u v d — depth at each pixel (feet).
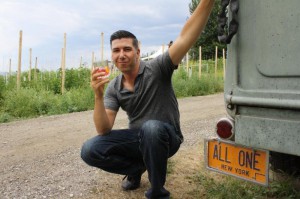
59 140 20.49
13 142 20.29
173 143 9.78
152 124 9.11
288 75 7.74
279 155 10.95
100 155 9.81
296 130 7.65
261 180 8.43
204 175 12.87
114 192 11.71
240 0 8.48
